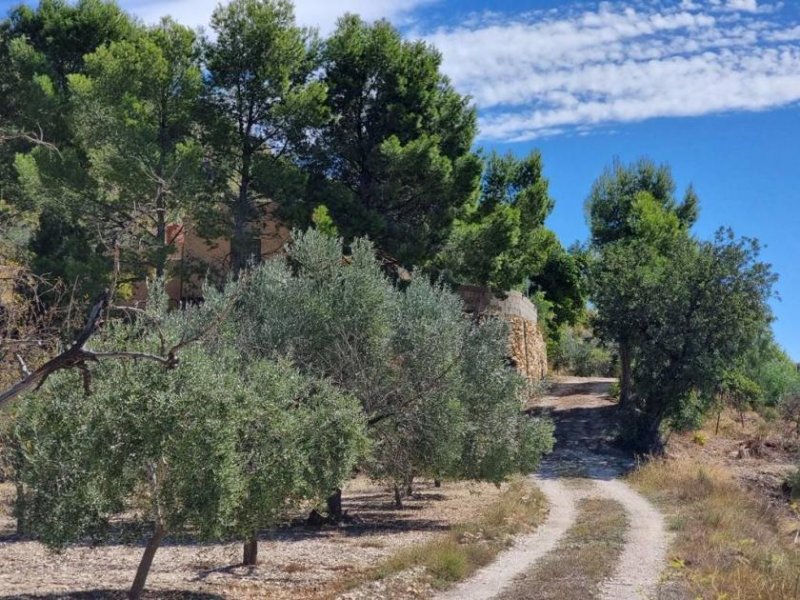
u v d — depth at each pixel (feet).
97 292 85.25
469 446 73.87
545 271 199.11
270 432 40.63
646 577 46.21
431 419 67.31
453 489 100.12
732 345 123.54
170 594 43.62
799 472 106.93
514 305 146.20
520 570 49.32
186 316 56.95
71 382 37.32
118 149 90.48
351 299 64.44
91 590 44.21
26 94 103.91
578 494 93.04
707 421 156.66
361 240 67.82
